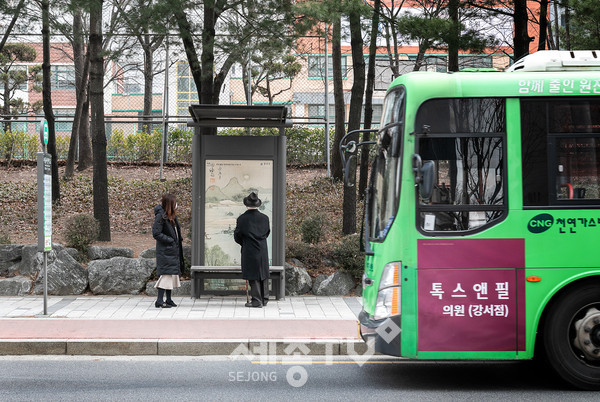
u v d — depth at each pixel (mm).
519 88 7367
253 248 11695
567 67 7621
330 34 15000
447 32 13867
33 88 31234
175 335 9289
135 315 10883
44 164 10695
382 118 8148
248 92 22453
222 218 12672
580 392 7195
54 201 18922
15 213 18469
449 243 7188
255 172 12664
